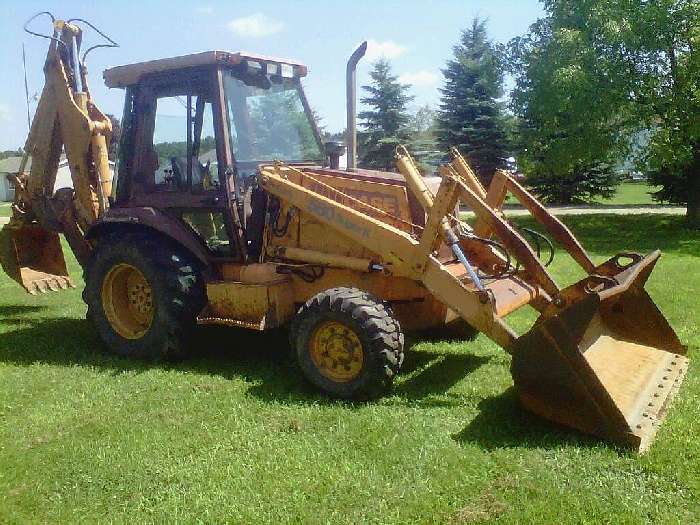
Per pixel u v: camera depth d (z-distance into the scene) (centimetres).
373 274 525
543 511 327
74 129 666
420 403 467
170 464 385
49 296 903
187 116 585
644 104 1574
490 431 417
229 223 564
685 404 445
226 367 563
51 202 708
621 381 448
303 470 373
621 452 382
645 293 518
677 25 1515
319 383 484
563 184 2756
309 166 644
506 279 530
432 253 482
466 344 614
